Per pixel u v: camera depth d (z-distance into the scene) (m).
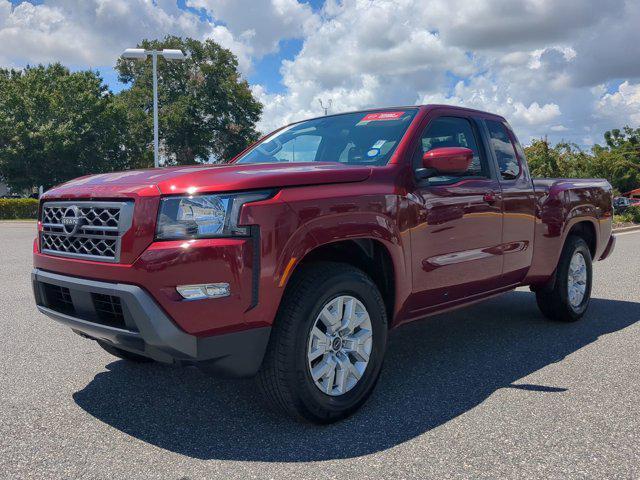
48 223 3.38
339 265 3.25
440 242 3.87
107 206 2.97
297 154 4.38
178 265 2.75
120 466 2.71
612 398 3.53
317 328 3.11
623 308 6.23
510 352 4.57
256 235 2.86
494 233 4.38
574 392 3.64
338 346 3.23
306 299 3.01
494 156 4.59
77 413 3.36
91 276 3.00
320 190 3.16
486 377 3.96
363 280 3.30
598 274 8.53
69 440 2.99
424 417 3.27
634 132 70.94
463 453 2.81
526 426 3.12
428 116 4.10
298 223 2.99
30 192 48.72
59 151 42.50
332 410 3.14
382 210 3.42
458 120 4.40
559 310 5.43
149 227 2.82
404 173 3.68
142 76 50.66
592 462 2.70
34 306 6.45
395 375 4.02
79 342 4.89
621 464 2.68
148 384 3.85
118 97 49.78
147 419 3.27
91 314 3.07
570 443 2.91
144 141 49.34
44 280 3.34
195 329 2.77
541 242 4.99
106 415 3.33
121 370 4.14
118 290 2.83
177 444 2.94
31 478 2.59
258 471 2.64
